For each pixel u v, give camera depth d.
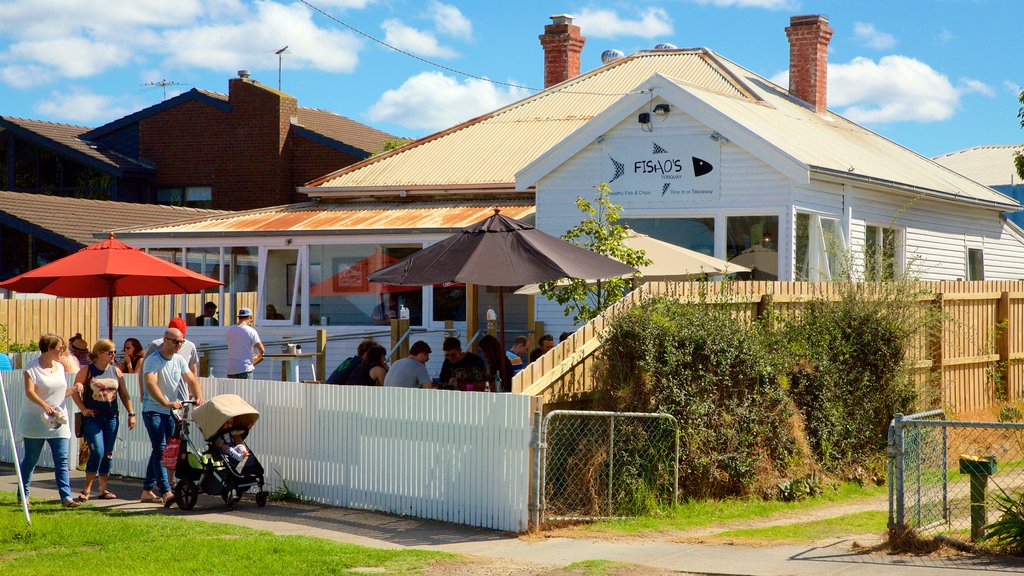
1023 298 18.05
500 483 10.46
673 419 11.18
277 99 34.56
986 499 9.72
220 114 35.22
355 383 13.59
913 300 14.45
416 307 19.50
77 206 29.78
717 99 19.95
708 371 11.70
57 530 10.17
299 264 20.02
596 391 11.45
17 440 15.87
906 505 9.94
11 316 21.39
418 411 11.16
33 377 11.66
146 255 14.86
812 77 25.81
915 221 21.92
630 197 18.94
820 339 13.23
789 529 10.32
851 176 18.62
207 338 20.52
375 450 11.56
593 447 10.98
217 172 35.22
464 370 12.53
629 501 10.96
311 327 19.80
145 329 21.33
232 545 9.46
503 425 10.46
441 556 9.05
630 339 11.40
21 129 35.31
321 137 34.69
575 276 11.58
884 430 13.81
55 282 15.84
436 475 11.00
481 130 25.56
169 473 12.35
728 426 11.73
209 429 11.52
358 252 19.72
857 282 14.31
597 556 9.13
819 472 12.66
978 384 16.80
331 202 23.70
